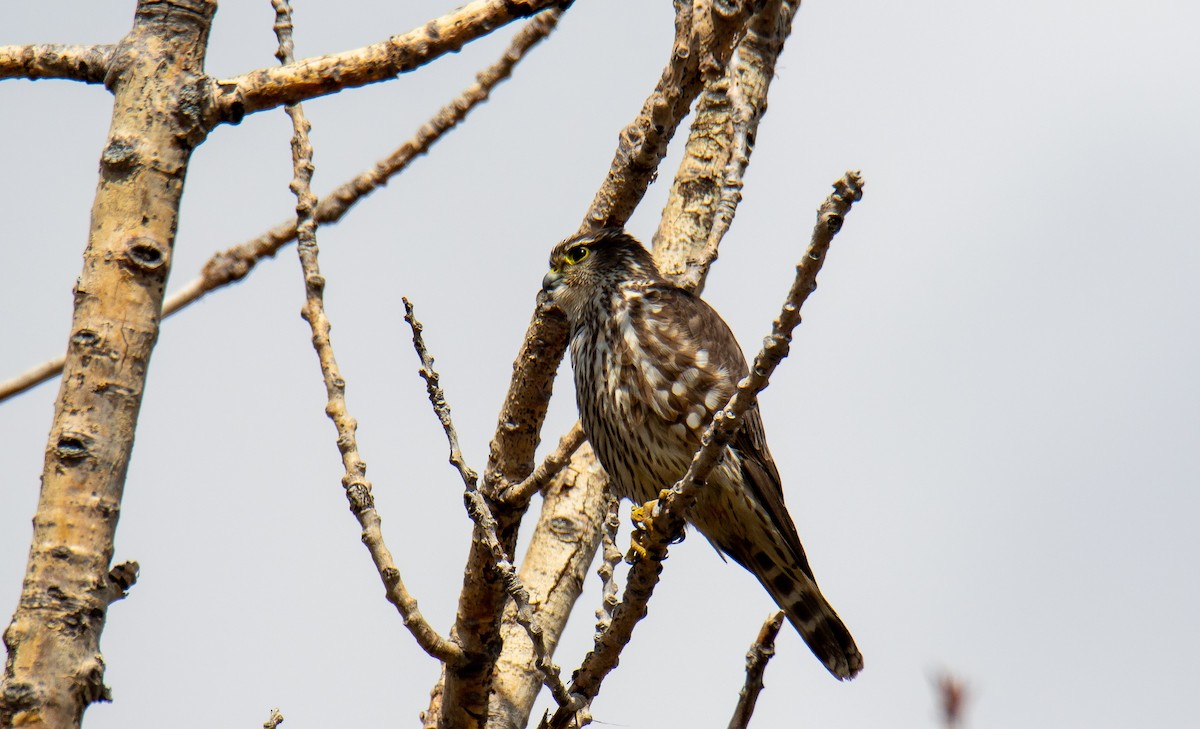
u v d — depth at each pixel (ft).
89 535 17.67
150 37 20.63
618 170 30.42
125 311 18.89
